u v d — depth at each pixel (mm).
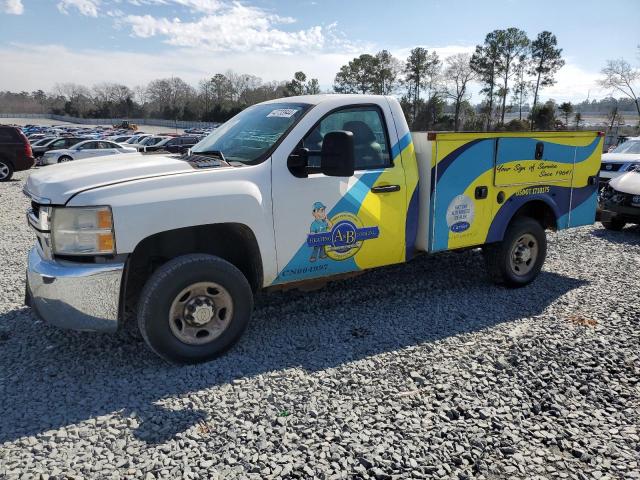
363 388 3451
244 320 3920
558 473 2672
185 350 3691
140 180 3516
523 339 4262
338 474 2604
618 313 4887
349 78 82688
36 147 26922
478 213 5051
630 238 8617
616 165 12812
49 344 4113
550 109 59625
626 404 3328
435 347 4109
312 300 5234
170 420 3061
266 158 3969
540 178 5496
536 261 5711
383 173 4449
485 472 2674
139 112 119625
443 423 3068
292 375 3629
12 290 5410
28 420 3049
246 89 109000
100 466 2639
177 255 4039
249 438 2885
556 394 3420
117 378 3576
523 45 69375
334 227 4223
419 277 6016
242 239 4016
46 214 3502
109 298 3428
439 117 70875
